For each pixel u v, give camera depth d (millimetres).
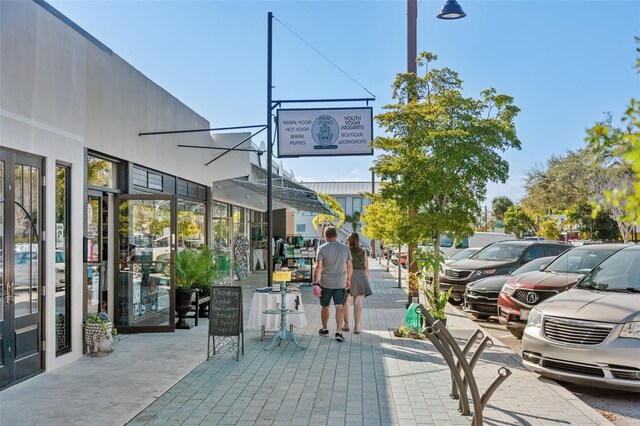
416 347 9492
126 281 10695
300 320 9961
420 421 5840
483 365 8344
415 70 11422
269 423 5770
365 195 12961
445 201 10516
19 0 7121
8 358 6875
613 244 10930
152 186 12352
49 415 5926
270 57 12164
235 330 8578
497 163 9805
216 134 16672
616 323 6773
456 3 11109
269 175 12047
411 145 10031
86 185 9258
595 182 31453
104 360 8414
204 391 6867
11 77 6953
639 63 2650
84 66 8773
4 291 6793
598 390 7355
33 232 7418
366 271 10836
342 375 7664
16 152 7094
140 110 11422
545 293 10250
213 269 12906
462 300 15609
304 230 47844
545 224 48438
